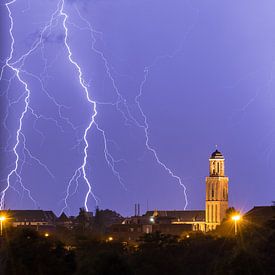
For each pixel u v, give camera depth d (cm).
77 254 11581
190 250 13350
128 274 10631
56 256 11088
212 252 13325
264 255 11144
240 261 10656
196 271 12938
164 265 12406
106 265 10562
